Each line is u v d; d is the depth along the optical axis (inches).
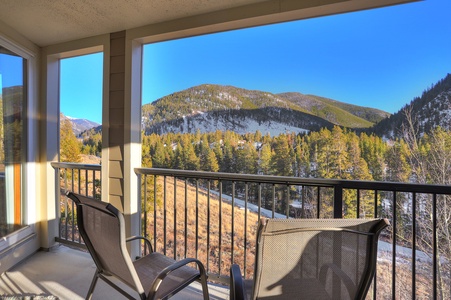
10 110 106.0
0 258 95.3
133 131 103.5
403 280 125.9
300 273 41.6
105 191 107.0
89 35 108.4
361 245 41.9
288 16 83.5
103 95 107.1
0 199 101.2
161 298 55.6
